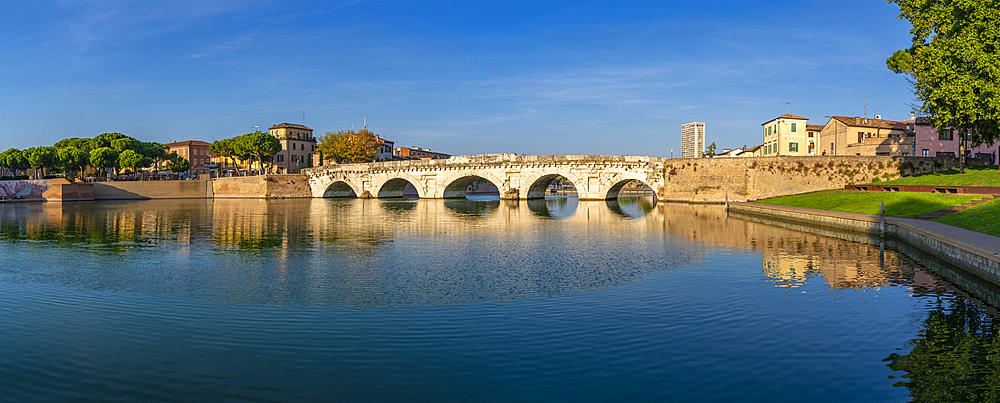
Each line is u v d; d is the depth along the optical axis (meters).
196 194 129.38
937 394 12.79
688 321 18.25
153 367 14.42
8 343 16.28
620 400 12.49
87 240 41.72
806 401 12.45
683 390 13.00
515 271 27.55
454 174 107.81
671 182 91.06
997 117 44.97
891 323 18.08
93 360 14.93
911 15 53.50
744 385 13.26
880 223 40.75
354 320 18.50
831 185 79.69
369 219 60.91
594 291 22.80
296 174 128.38
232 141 150.12
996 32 44.78
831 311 19.53
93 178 146.88
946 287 23.48
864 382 13.45
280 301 21.20
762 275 26.30
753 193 83.56
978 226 33.44
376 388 13.13
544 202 98.31
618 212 70.94
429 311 19.61
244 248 36.50
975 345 15.94
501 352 15.39
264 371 14.15
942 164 75.44
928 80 49.94
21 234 46.44
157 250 35.75
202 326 17.91
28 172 162.25
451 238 42.09
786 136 108.56
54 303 21.05
